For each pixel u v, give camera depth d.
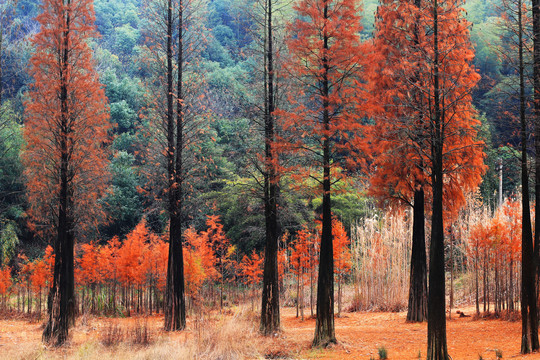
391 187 16.17
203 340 12.01
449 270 25.12
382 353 10.16
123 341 12.76
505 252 14.93
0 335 15.55
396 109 14.52
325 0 12.55
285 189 15.44
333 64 12.36
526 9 10.36
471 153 14.70
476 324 13.89
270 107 15.16
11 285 23.83
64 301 13.65
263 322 14.06
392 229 21.02
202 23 18.67
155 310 23.42
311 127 12.83
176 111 17.84
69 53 14.74
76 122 14.86
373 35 16.17
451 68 13.53
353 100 12.38
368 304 20.27
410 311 15.56
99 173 16.16
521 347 9.45
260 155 14.92
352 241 23.55
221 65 47.66
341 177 12.73
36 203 16.34
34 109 14.07
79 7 14.78
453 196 15.97
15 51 15.90
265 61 15.48
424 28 14.41
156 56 17.66
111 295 24.64
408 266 20.47
